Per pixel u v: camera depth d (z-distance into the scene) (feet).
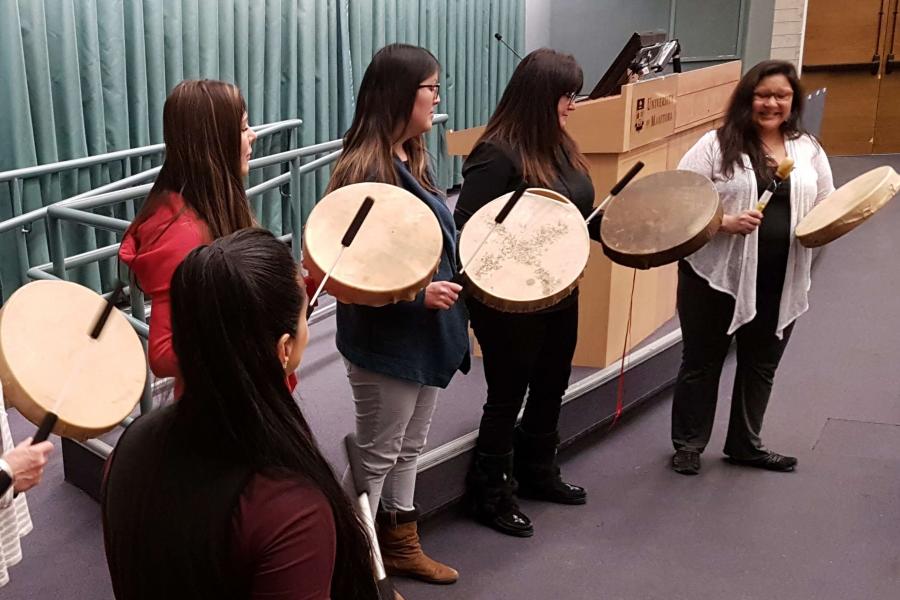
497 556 7.42
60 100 11.77
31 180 11.41
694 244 6.79
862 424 9.93
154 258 4.49
